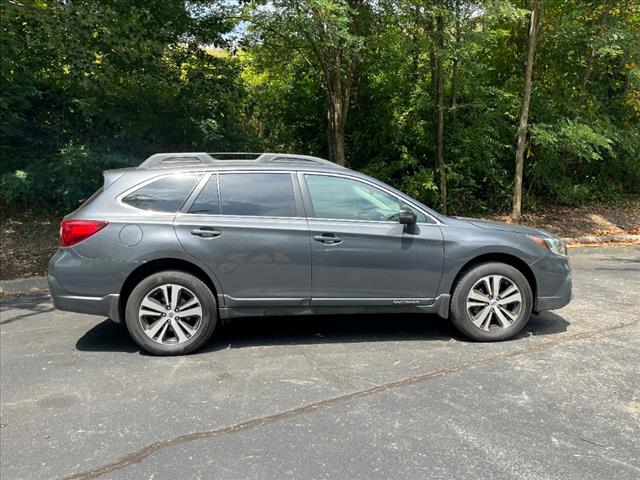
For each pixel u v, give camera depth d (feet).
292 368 14.38
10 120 30.58
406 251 15.80
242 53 37.47
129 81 32.99
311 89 38.29
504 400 12.37
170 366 14.61
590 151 36.11
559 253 16.72
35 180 30.09
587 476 9.46
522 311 16.26
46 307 20.99
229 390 13.05
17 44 29.25
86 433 11.10
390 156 37.76
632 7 37.73
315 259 15.51
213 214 15.46
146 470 9.77
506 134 39.09
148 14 30.12
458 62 33.09
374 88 37.76
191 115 33.40
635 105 43.93
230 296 15.42
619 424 11.30
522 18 32.78
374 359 14.98
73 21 28.89
